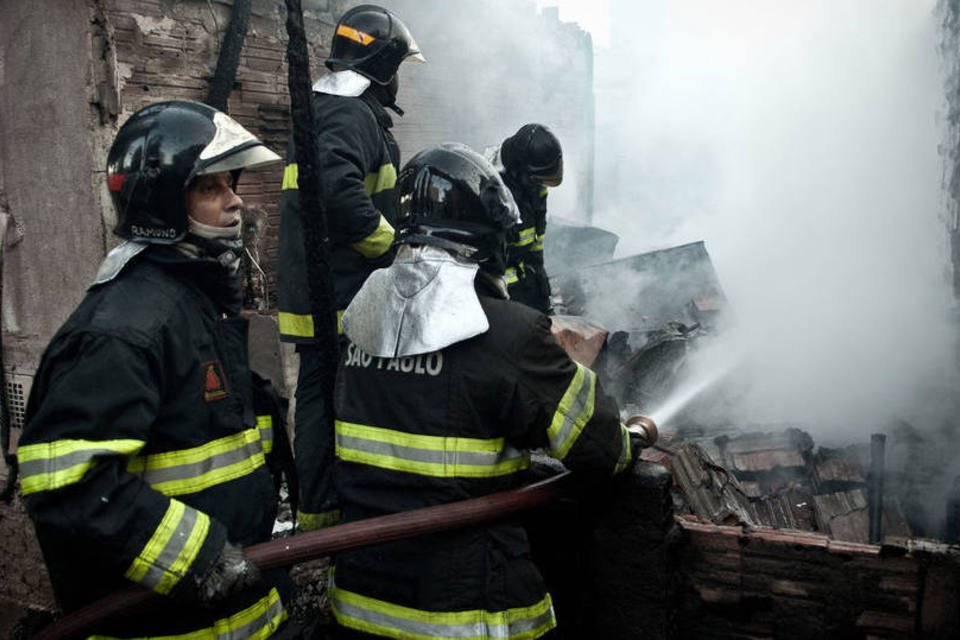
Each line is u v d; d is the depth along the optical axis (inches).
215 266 66.9
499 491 68.8
